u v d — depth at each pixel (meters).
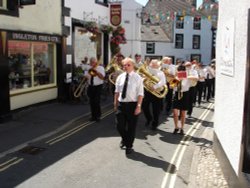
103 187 5.22
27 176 5.61
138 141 7.92
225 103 5.86
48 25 11.79
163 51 37.72
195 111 12.66
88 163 6.27
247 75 4.37
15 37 9.92
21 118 9.94
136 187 5.25
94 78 9.62
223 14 6.33
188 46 39.06
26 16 10.57
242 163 4.46
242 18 4.80
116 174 5.76
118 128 6.88
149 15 21.33
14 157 6.54
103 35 17.03
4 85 9.39
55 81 12.71
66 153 6.84
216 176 5.64
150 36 37.25
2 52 9.29
